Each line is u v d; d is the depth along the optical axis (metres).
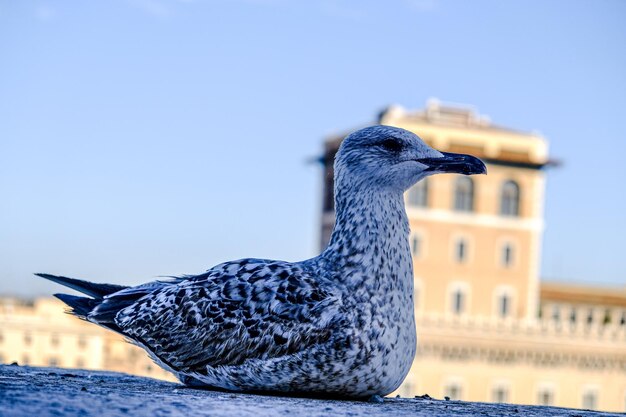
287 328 1.28
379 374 1.29
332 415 1.11
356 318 1.28
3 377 1.32
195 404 1.12
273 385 1.30
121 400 1.11
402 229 1.33
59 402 1.07
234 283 1.32
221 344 1.31
